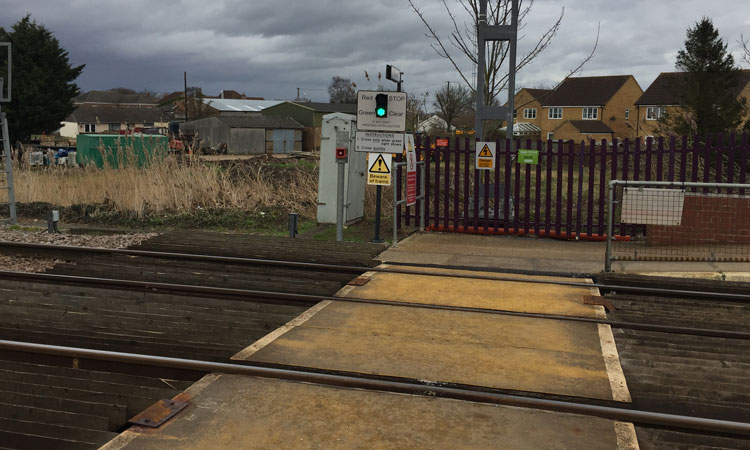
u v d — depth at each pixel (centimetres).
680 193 970
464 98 4862
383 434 393
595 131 7612
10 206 1445
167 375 516
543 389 475
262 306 733
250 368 487
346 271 923
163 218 1526
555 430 401
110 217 1534
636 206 988
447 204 1345
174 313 712
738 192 1133
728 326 680
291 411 424
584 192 1867
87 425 445
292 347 568
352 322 654
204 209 1633
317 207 1462
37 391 491
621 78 7794
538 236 1279
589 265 1006
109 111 9494
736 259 1026
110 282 824
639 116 7469
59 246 1044
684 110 3209
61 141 5478
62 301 755
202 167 1848
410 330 628
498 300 759
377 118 1155
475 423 409
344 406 433
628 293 820
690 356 584
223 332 646
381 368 517
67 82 5706
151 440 381
